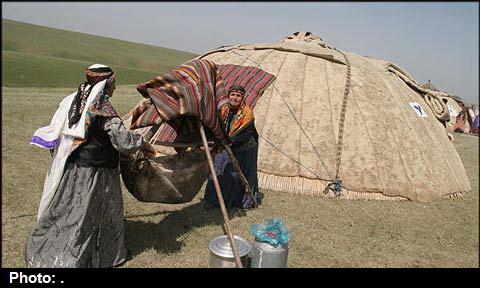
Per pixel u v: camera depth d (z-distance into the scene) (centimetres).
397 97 725
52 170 336
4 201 486
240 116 480
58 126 342
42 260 325
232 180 511
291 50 761
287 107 655
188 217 486
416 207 602
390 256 446
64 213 329
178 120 407
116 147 329
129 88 1922
